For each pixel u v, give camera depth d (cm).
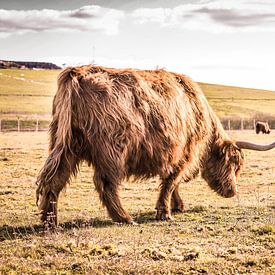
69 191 1656
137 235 947
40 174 980
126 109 1014
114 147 999
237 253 810
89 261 752
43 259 768
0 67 16662
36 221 1112
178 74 1220
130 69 1102
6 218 1152
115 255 788
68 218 1162
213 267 731
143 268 718
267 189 1781
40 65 17800
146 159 1073
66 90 982
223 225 1064
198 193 1658
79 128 984
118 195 1035
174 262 752
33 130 5772
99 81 1002
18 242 873
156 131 1073
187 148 1188
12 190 1645
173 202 1288
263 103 10825
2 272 699
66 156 980
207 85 13962
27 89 11969
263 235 948
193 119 1193
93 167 1019
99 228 1012
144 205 1420
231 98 11438
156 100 1080
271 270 722
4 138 4144
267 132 4903
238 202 1422
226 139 1325
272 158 2809
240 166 1338
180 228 1030
